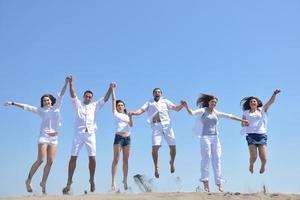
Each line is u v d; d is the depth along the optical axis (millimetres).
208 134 10305
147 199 8078
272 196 8883
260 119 10719
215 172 10203
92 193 9180
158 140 10773
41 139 9945
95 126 10445
